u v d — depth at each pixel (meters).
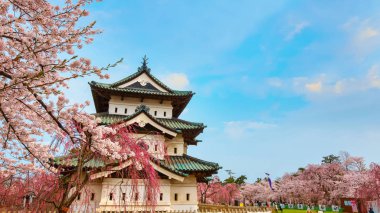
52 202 8.75
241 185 118.62
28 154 10.87
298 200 85.81
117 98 28.31
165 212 20.17
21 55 7.79
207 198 64.81
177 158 25.84
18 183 11.05
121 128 11.27
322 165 78.25
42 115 9.27
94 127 9.59
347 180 67.25
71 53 8.74
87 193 11.06
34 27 7.93
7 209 11.16
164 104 29.66
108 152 10.17
